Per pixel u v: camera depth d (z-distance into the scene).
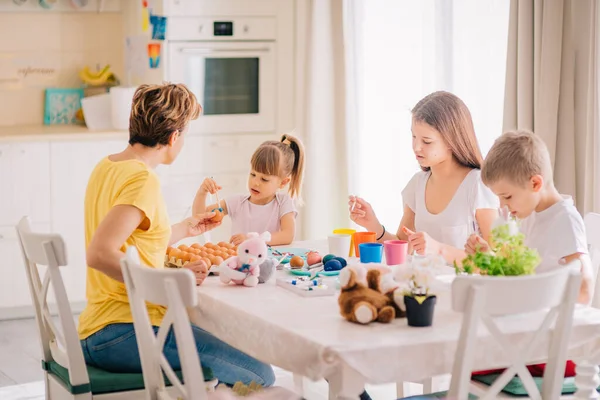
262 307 2.26
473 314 1.90
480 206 3.03
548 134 3.62
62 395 2.60
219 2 5.08
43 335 2.72
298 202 3.51
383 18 4.78
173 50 5.01
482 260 2.09
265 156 3.29
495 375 2.40
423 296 2.06
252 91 5.25
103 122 5.12
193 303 2.06
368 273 2.13
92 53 5.56
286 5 5.23
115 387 2.48
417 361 1.97
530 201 2.50
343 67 5.14
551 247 2.49
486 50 4.03
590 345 2.46
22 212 4.76
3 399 3.59
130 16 5.48
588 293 2.41
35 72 5.44
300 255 2.96
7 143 4.69
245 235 3.04
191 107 2.68
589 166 3.53
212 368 2.57
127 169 2.54
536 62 3.62
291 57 5.29
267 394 2.44
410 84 4.63
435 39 4.28
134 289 2.28
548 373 2.11
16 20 5.36
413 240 2.71
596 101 3.48
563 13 3.61
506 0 3.92
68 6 5.45
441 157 3.07
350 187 5.12
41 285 2.71
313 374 1.95
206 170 5.21
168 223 2.61
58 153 4.80
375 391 3.60
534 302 1.98
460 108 3.05
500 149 2.50
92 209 2.62
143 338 2.31
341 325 2.09
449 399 1.96
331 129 5.22
